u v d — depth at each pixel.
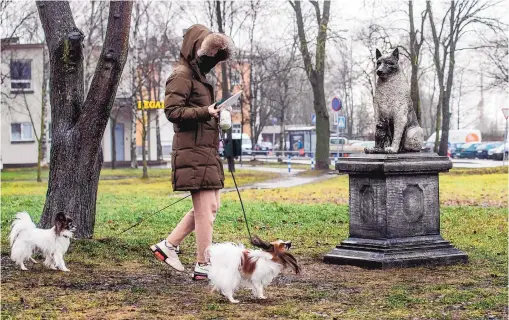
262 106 72.12
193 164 8.62
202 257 8.88
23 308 7.75
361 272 10.13
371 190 10.69
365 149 11.15
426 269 10.32
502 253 11.91
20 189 31.95
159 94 58.53
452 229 15.37
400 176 10.62
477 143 73.62
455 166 52.62
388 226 10.55
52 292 8.60
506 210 19.14
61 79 12.13
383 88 11.01
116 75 12.09
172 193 28.66
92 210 12.49
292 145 83.12
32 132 57.28
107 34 12.04
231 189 30.45
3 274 9.80
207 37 8.64
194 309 7.68
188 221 9.12
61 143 12.20
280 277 9.73
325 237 14.26
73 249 11.45
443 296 8.32
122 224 16.75
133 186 33.91
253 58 56.69
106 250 11.55
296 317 7.28
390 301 8.06
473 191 27.02
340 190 28.47
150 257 11.25
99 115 12.19
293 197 25.16
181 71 8.73
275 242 7.98
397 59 10.95
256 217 17.70
